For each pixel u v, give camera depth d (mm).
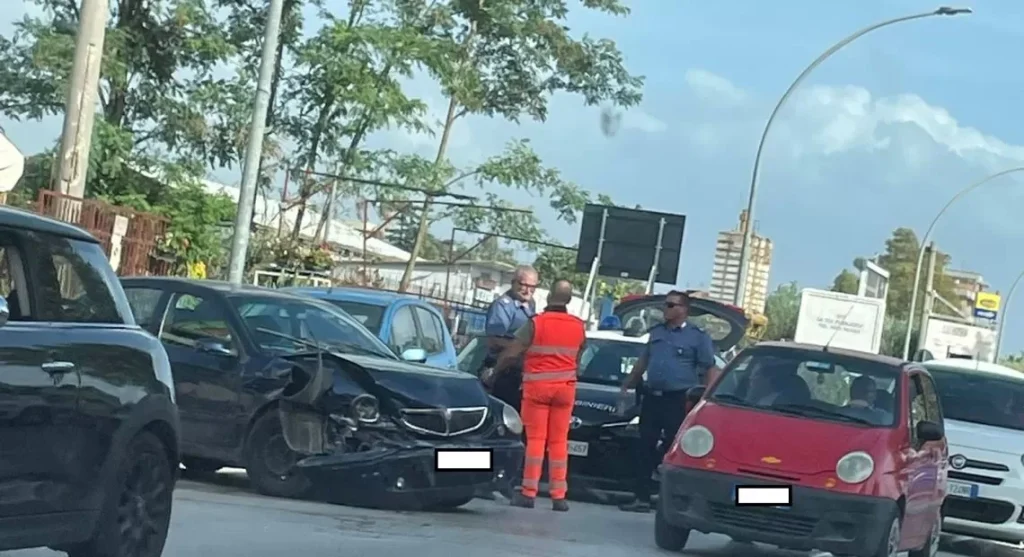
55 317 7184
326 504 12000
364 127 34594
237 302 12672
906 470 11148
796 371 12047
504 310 15578
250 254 33812
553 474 13523
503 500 14000
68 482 7109
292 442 11867
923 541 12469
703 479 10875
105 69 30312
